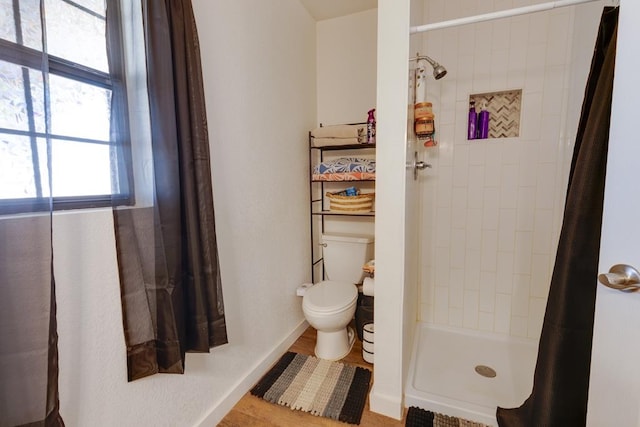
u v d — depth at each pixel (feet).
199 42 3.88
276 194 5.98
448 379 5.17
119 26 2.87
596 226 2.78
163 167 3.10
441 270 6.75
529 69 5.69
